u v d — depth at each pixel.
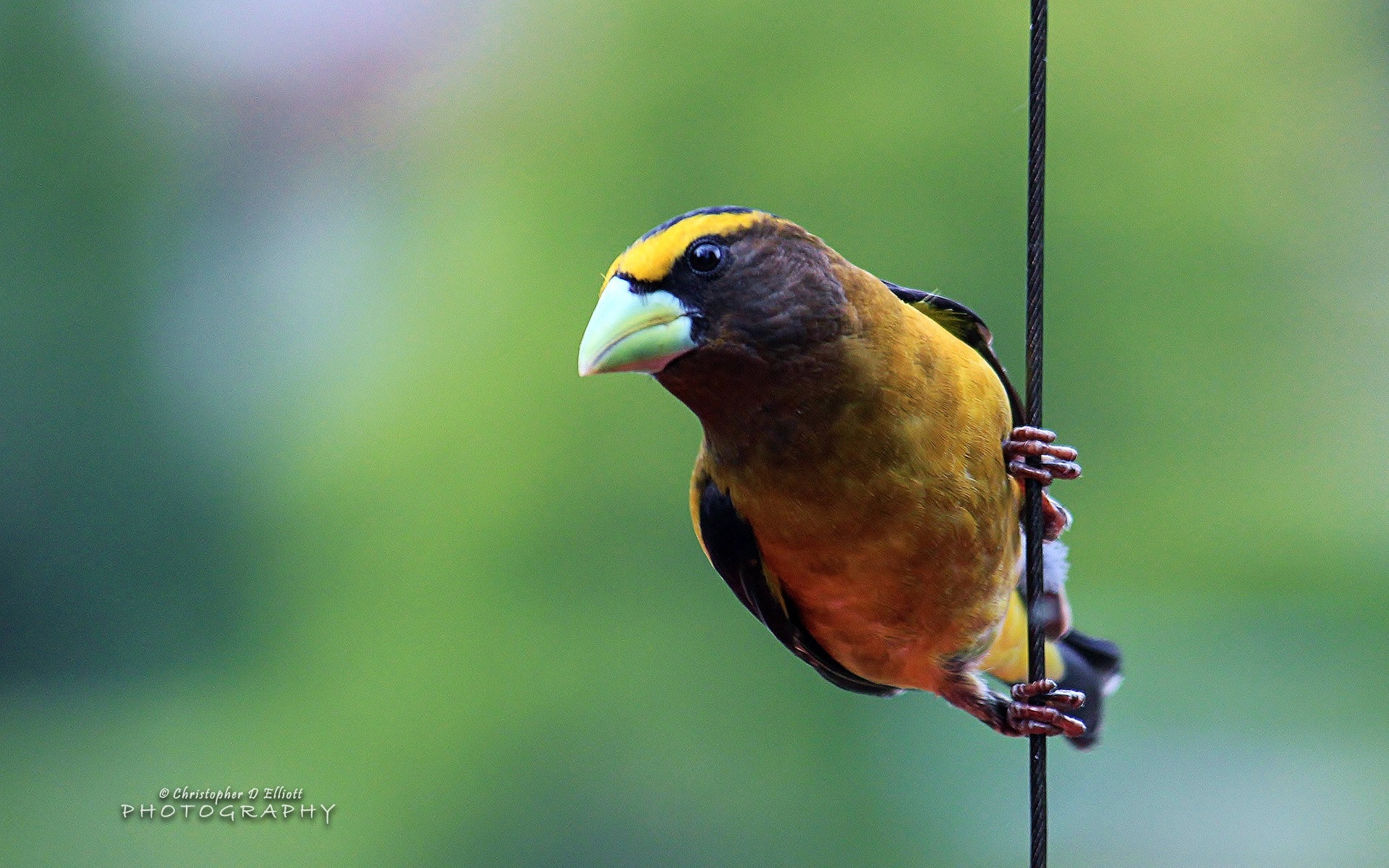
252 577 18.97
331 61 23.83
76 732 18.53
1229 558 17.52
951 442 4.86
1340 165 18.23
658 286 4.63
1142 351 17.56
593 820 15.77
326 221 21.73
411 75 23.17
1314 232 18.08
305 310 21.00
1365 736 15.94
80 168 21.67
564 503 17.09
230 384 20.52
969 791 14.47
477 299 18.97
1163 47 17.97
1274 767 15.59
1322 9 18.23
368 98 23.17
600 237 18.81
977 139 17.34
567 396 17.80
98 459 19.95
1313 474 17.86
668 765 15.77
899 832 14.51
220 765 17.62
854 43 17.73
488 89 20.73
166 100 22.92
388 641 17.39
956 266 17.23
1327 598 17.52
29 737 18.28
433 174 20.77
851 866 14.59
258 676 18.44
